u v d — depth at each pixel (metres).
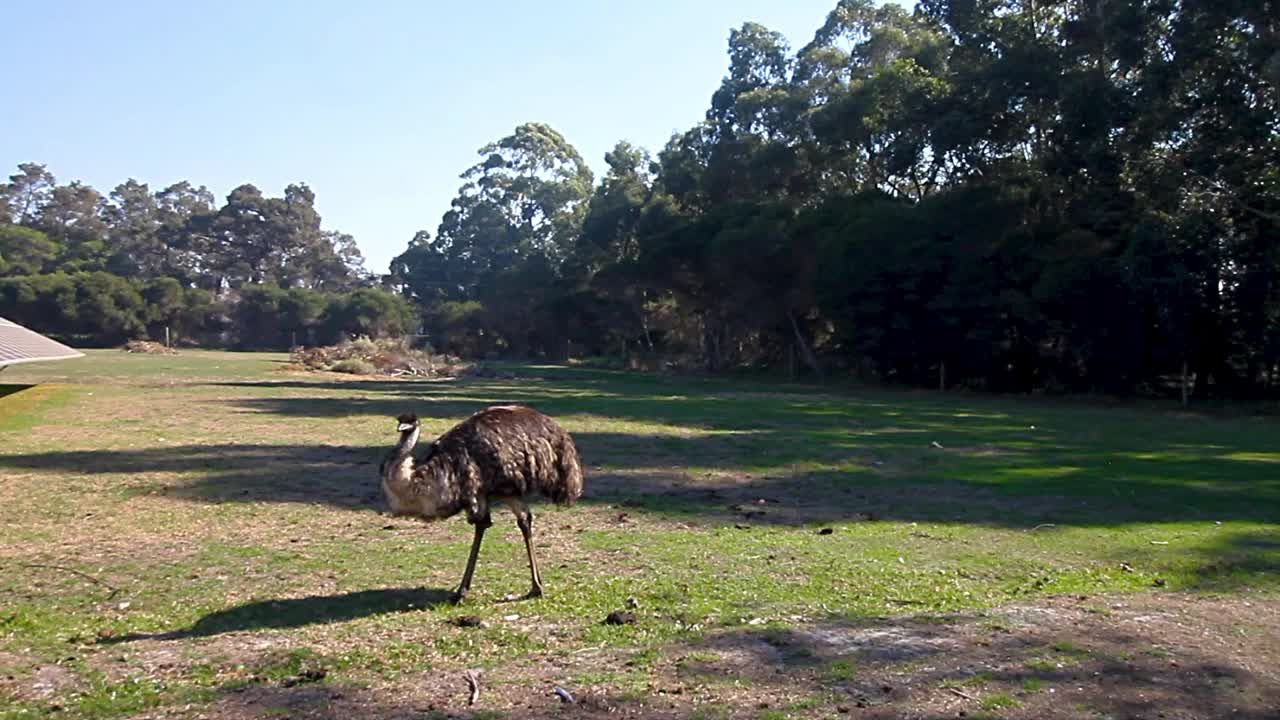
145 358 68.31
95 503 12.75
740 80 68.25
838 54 61.06
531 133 106.38
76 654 6.50
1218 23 32.72
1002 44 42.06
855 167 57.94
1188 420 29.94
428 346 83.62
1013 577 9.05
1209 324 36.62
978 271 42.47
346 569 9.06
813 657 6.48
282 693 5.78
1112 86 36.78
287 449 18.80
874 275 45.38
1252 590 8.61
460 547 10.09
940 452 19.92
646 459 18.31
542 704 5.62
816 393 43.34
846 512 12.77
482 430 7.90
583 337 83.19
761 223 53.66
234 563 9.30
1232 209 35.62
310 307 95.38
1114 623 7.38
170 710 5.52
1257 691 6.02
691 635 6.98
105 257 106.19
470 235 105.81
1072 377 42.22
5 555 9.63
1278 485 15.36
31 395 31.53
